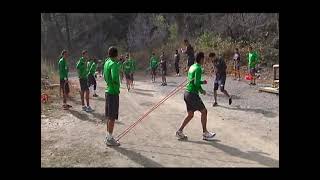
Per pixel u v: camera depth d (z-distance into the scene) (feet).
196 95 26.48
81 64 38.47
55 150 25.23
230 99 39.22
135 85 66.39
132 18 127.65
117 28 132.36
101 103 44.83
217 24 89.66
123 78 78.38
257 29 79.05
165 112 38.17
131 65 59.88
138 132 29.86
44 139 27.86
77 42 141.90
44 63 62.03
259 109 36.65
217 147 25.12
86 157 23.72
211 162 22.18
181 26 104.22
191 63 50.65
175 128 30.81
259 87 49.78
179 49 93.61
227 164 21.76
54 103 43.45
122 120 34.76
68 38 142.51
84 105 39.52
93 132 30.19
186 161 22.49
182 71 84.58
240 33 82.58
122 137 28.40
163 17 110.63
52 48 144.46
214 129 29.91
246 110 36.68
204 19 94.53
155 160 22.82
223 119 33.32
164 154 23.97
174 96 49.83
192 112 26.71
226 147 25.07
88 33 139.95
